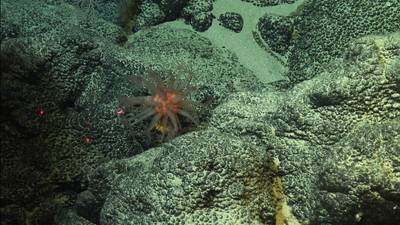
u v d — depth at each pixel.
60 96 1.23
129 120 1.17
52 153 1.18
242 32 1.62
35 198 1.15
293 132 0.87
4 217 1.11
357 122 0.80
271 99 1.01
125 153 1.22
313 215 0.78
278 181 0.87
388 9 1.30
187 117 1.16
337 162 0.71
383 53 0.79
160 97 1.11
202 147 0.82
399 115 0.77
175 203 0.79
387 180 0.66
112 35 1.56
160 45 1.53
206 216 0.79
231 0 1.69
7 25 1.37
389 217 0.69
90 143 1.21
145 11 1.71
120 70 1.30
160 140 1.18
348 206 0.70
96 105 1.25
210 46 1.55
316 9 1.47
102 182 1.01
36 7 1.52
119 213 0.85
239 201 0.80
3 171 1.12
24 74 1.18
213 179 0.80
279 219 0.85
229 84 1.39
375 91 0.78
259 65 1.54
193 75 1.33
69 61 1.25
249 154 0.83
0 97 1.14
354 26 1.34
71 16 1.56
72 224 1.05
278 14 1.62
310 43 1.43
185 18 1.69
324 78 0.85
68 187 1.20
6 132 1.15
